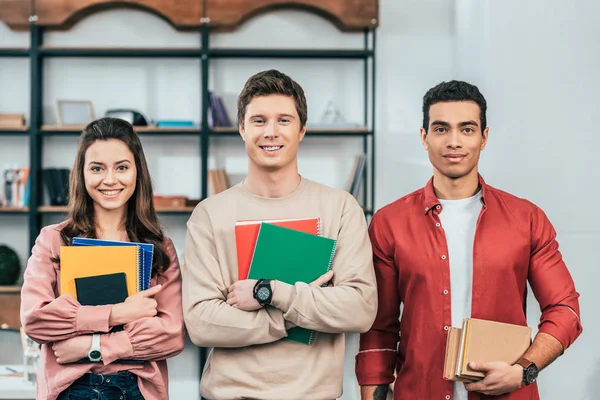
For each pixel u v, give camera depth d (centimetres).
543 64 383
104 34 503
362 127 491
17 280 482
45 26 493
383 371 226
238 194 216
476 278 214
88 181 215
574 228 372
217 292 205
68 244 217
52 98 502
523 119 385
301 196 215
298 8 498
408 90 504
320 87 505
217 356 207
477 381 200
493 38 395
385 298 227
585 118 377
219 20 480
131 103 503
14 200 481
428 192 222
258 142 207
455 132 210
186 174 505
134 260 211
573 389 358
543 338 206
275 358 203
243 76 503
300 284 198
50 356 209
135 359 208
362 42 507
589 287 365
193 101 504
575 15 380
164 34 504
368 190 499
